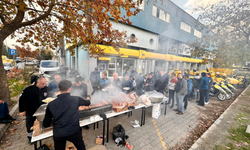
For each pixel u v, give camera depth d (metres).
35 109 2.19
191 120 3.72
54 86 2.87
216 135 2.87
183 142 2.66
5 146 2.28
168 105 4.92
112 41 3.79
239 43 5.93
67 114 1.51
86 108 2.23
